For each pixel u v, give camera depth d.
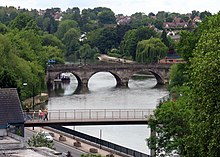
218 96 64.88
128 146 127.75
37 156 60.84
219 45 68.75
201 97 66.69
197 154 71.69
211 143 63.53
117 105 183.25
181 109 84.56
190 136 72.00
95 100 199.62
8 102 93.19
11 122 91.12
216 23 98.31
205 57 67.31
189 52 113.38
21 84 173.75
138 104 185.25
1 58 182.50
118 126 153.12
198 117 68.69
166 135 85.56
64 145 122.00
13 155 61.19
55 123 114.75
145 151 122.62
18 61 187.38
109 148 117.50
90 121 115.62
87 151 116.06
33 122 113.69
